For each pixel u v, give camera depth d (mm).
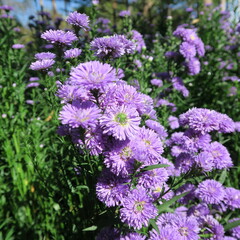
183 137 279
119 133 166
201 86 591
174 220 229
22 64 499
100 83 166
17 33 589
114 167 179
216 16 801
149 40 677
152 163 191
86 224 256
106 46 223
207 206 297
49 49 302
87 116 164
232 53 671
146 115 236
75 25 260
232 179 417
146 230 241
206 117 256
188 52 443
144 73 364
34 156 294
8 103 434
